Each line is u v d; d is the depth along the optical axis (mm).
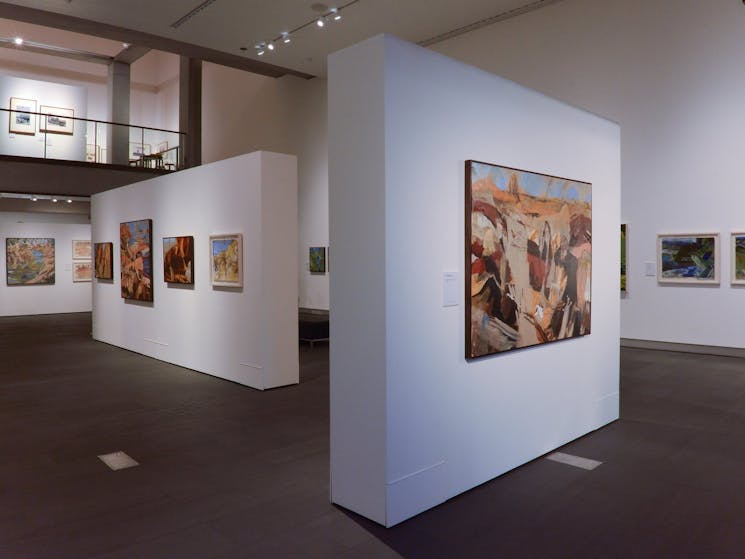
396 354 4676
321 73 19922
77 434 7238
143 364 12211
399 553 4211
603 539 4402
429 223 4945
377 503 4695
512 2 14344
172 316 12180
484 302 5418
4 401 8969
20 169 17578
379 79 4562
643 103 13164
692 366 11164
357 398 4824
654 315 13250
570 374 6750
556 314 6402
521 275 5875
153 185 12734
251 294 9883
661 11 12797
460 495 5262
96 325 16078
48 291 24469
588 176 7039
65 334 17406
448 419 5168
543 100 6273
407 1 14203
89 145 27141
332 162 4957
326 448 6637
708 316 12453
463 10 14781
